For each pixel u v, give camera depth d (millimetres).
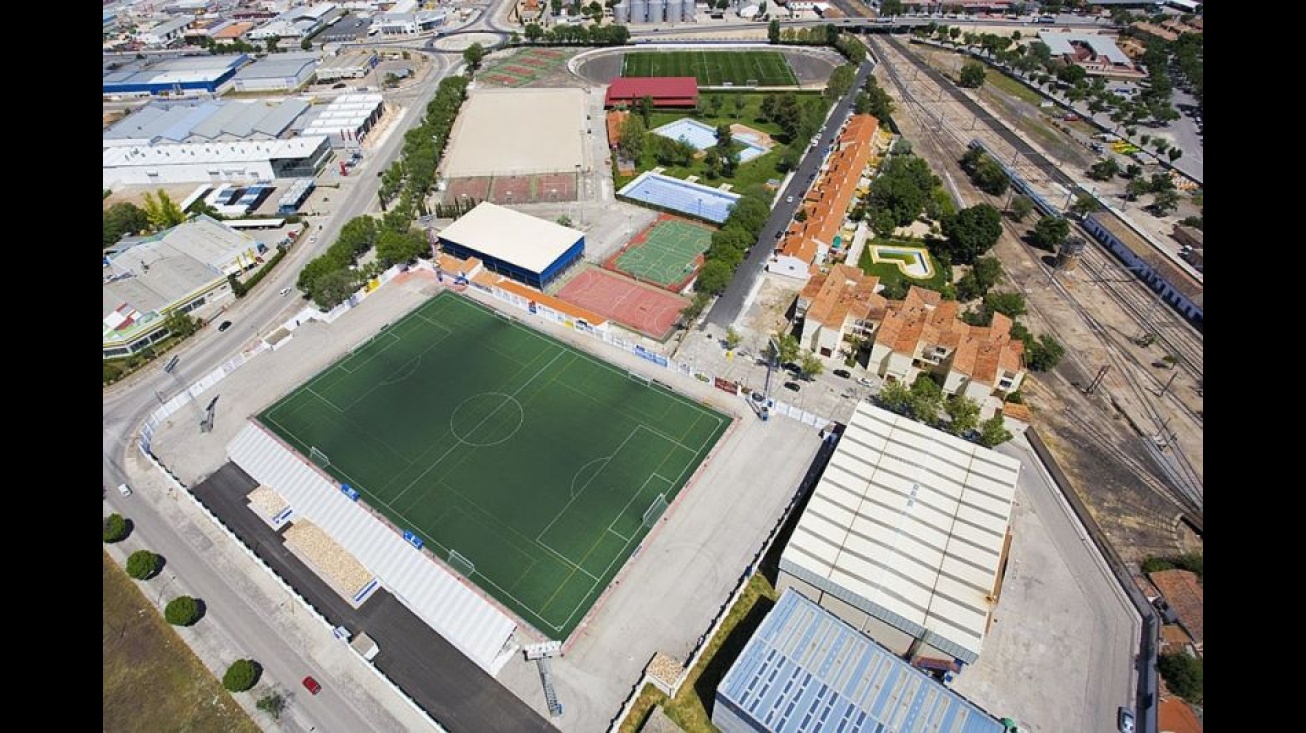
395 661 73125
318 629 76312
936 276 135750
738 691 63344
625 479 92438
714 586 79562
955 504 80875
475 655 71938
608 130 197125
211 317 126062
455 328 120625
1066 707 68812
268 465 92500
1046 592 79062
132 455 97000
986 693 69750
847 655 66500
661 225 154375
